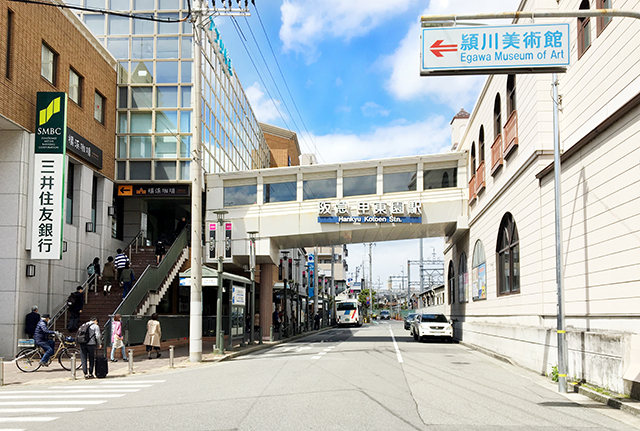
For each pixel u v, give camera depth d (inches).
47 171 773.9
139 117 1133.7
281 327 1328.7
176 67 1148.5
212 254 1141.1
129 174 1110.4
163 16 1163.9
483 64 380.8
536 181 621.3
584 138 486.9
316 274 1979.6
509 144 733.3
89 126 983.0
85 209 955.3
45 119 784.3
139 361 724.7
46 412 345.1
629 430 291.4
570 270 525.3
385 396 398.3
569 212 530.0
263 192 1140.5
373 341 1150.3
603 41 499.2
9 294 741.9
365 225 1074.1
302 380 490.9
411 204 1059.3
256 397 394.6
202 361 727.7
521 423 306.7
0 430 287.3
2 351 731.4
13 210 756.6
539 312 604.4
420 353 804.6
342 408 346.9
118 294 883.4
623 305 418.3
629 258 410.9
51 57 865.5
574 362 465.4
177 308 1277.1
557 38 379.6
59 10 880.3
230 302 899.4
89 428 291.7
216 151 1288.1
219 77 1326.3
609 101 485.7
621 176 426.6
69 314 800.9
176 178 1112.8
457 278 1220.5
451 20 382.0
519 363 623.2
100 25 1159.6
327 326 2332.7
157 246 1037.8
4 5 727.7
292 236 1124.5
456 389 439.2
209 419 312.5
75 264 916.0
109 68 1095.6
